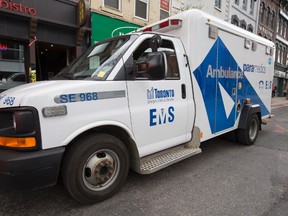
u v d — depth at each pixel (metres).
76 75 3.38
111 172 3.20
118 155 3.23
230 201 3.26
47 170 2.56
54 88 2.67
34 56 8.82
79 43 9.98
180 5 14.27
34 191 3.47
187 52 4.10
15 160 2.40
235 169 4.42
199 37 4.16
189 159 4.94
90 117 2.86
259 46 6.17
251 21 22.73
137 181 3.84
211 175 4.12
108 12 10.73
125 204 3.15
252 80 6.01
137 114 3.34
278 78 32.66
